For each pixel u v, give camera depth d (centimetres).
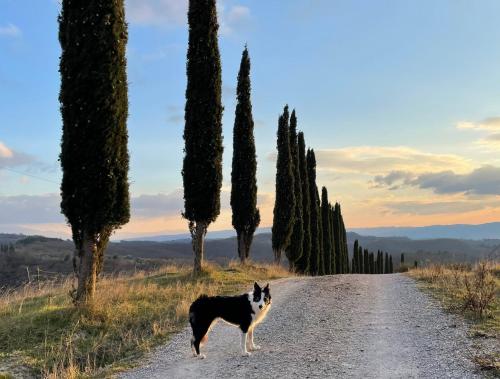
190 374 809
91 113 1269
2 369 879
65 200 1284
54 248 8100
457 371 743
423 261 2597
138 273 2150
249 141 2770
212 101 2033
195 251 2006
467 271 2111
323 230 4928
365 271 7319
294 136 3753
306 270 3881
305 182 3984
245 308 931
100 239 1311
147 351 978
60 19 1323
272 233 3400
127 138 1360
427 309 1266
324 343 972
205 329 928
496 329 979
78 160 1276
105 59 1280
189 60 2045
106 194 1281
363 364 814
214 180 2012
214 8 2056
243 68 2780
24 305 1440
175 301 1425
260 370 810
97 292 1434
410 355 852
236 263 2502
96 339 1073
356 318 1209
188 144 2031
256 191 2784
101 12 1280
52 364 925
